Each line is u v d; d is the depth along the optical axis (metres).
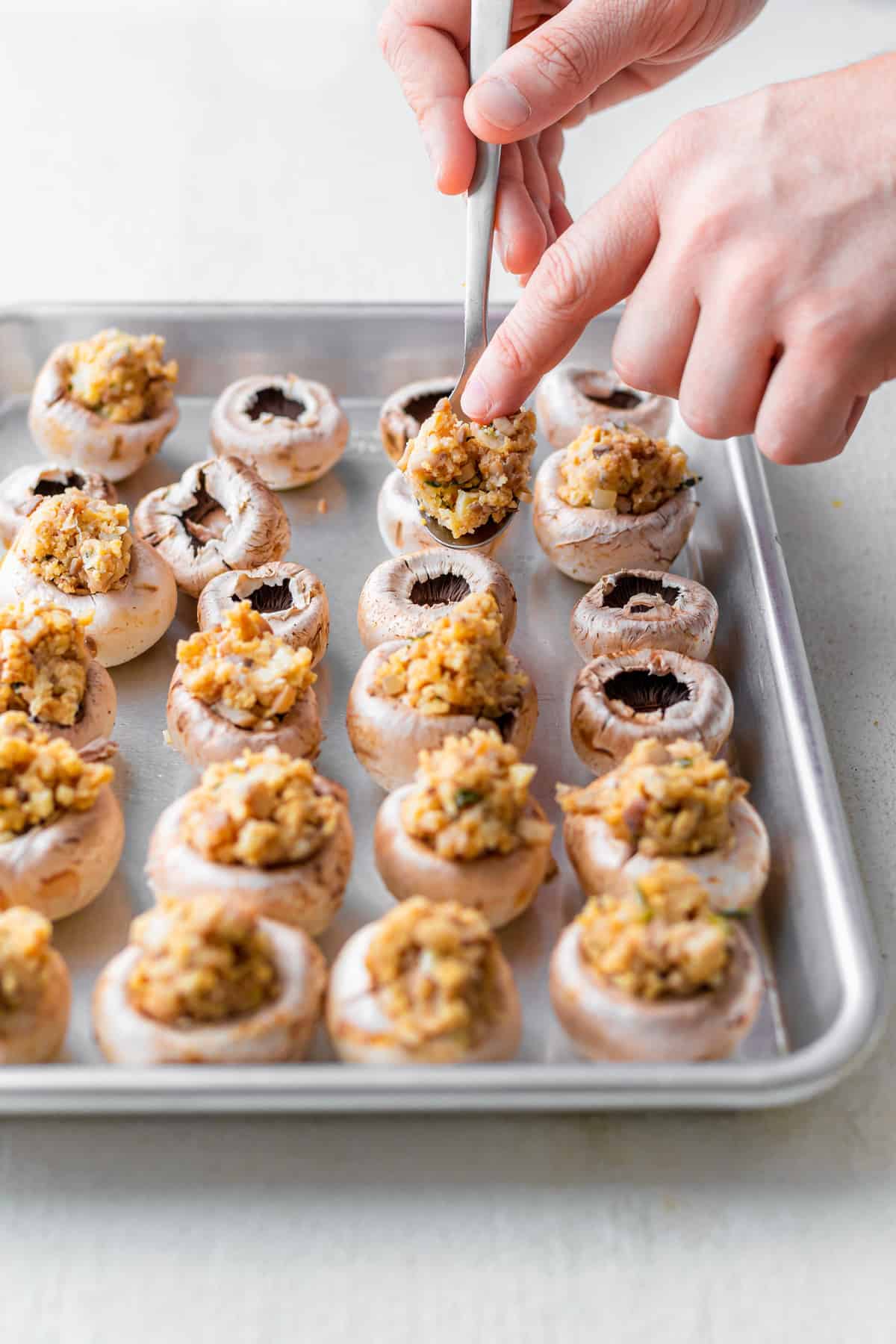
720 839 0.45
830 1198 0.42
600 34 0.51
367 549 0.58
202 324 0.63
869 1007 0.42
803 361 0.46
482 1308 0.40
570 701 0.52
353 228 0.75
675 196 0.47
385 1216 0.41
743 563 0.55
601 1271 0.40
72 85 0.86
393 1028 0.41
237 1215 0.41
